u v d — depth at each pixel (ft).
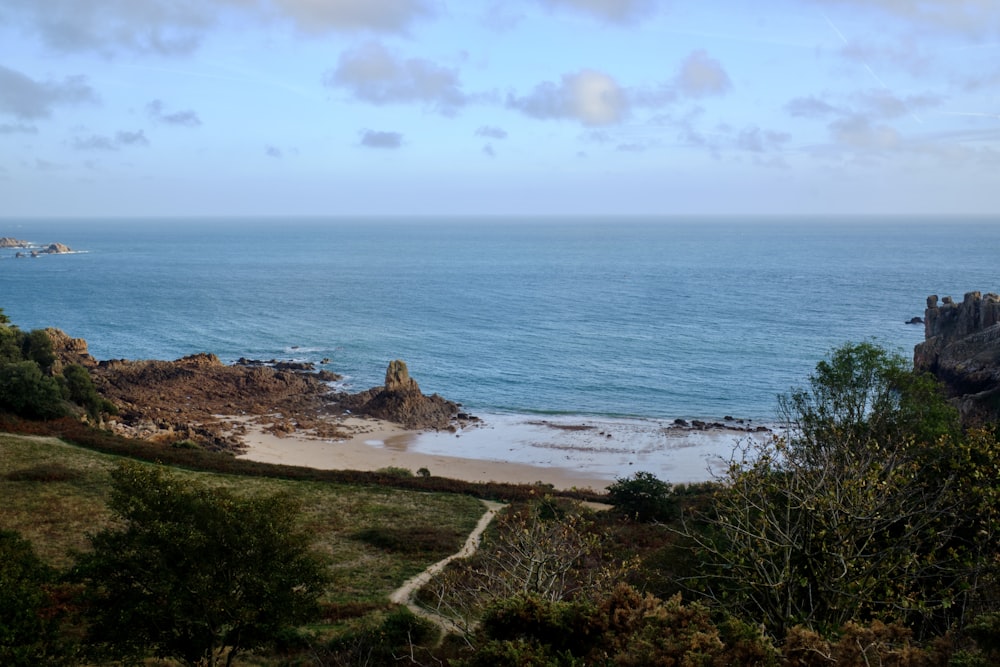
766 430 266.98
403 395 292.40
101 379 307.37
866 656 43.09
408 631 76.69
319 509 151.02
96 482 149.59
